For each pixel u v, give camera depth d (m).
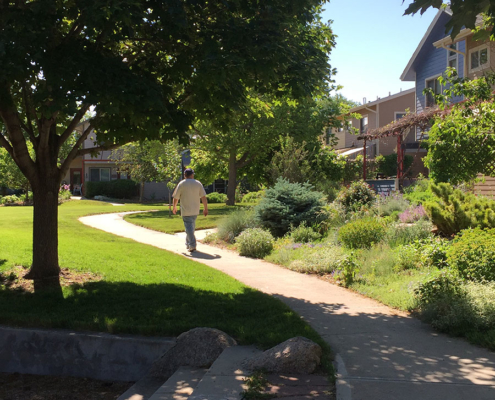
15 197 33.66
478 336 4.82
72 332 5.06
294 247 10.87
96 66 5.87
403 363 4.17
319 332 5.18
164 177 23.50
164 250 11.57
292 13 7.01
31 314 5.57
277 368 3.93
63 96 5.36
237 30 6.59
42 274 7.14
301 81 6.86
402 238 10.25
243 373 3.90
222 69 6.09
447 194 10.74
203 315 5.68
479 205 10.41
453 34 3.67
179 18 6.12
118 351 4.84
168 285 7.49
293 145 21.42
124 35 6.06
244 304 6.27
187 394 3.77
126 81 5.85
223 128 7.66
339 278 8.11
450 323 5.16
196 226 16.48
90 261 9.27
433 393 3.48
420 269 7.93
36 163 7.14
